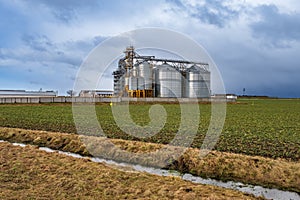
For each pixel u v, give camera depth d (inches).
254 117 1405.0
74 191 390.6
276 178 469.7
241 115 1526.8
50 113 1488.7
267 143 697.0
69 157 577.6
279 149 631.8
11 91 3531.0
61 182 418.0
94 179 438.6
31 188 395.5
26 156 561.0
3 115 1369.3
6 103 2343.8
